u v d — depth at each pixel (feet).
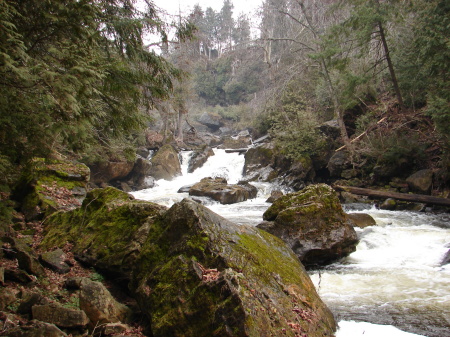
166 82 21.66
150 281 13.24
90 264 17.66
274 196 54.75
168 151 83.41
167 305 12.04
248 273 12.76
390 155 53.62
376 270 23.85
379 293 19.77
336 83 62.80
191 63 93.09
